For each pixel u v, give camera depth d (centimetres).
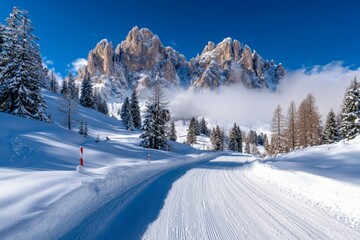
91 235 540
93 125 6369
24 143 1620
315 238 547
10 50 2630
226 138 10806
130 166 1462
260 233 573
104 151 2192
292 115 4769
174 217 675
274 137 5272
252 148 11875
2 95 2611
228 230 589
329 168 1384
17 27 2742
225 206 789
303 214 709
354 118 3741
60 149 1745
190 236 552
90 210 690
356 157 1698
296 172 1248
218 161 2916
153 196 914
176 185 1151
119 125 7456
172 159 2638
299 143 4625
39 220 523
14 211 532
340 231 586
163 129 3816
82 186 784
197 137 11338
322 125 5275
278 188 1091
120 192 939
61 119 5753
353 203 737
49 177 856
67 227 563
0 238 424
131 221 636
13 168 1158
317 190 931
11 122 2053
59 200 637
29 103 2672
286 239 541
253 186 1142
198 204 810
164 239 534
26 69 2669
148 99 3906
